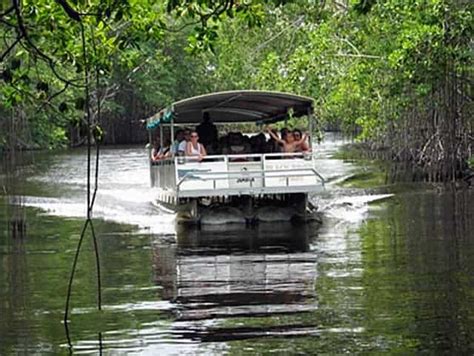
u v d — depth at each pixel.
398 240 19.47
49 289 14.92
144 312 13.05
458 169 34.22
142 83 73.06
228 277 15.61
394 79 37.00
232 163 23.62
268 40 44.53
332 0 37.91
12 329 12.22
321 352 10.69
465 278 14.84
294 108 26.19
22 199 30.11
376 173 38.16
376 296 13.66
